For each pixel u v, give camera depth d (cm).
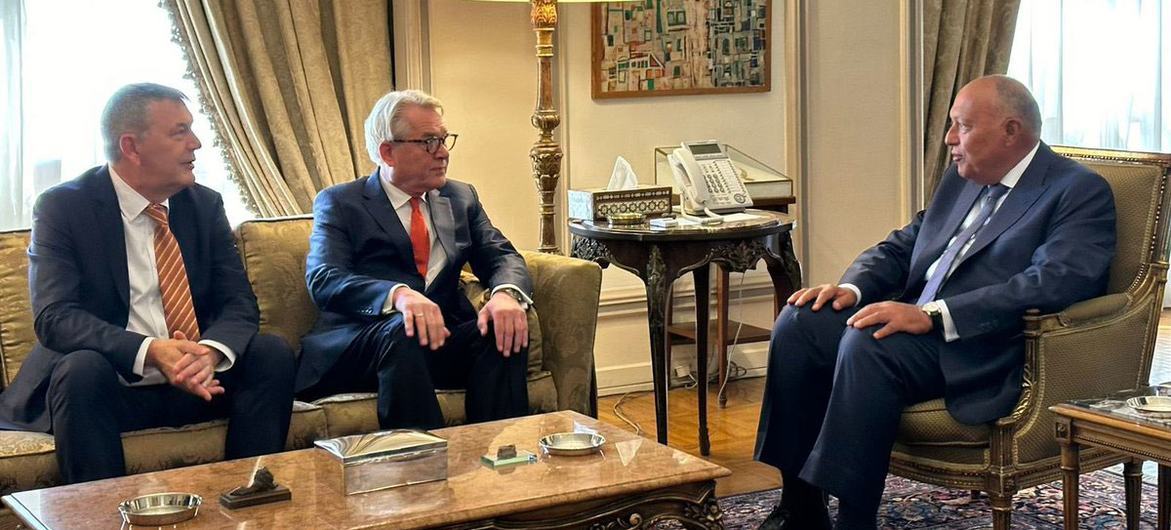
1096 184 278
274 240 320
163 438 263
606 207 371
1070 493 238
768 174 429
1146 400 237
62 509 195
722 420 427
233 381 274
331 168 414
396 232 311
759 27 475
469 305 316
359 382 294
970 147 287
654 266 344
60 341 260
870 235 500
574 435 229
